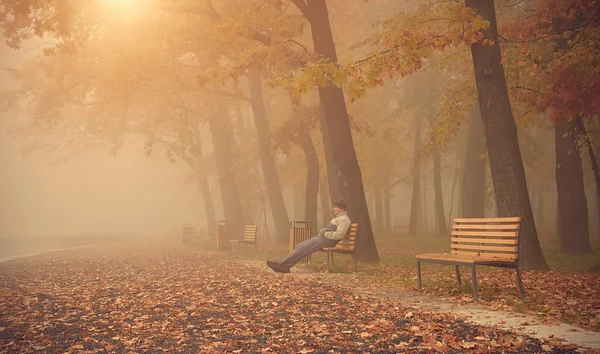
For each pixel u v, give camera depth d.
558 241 21.25
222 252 19.69
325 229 11.50
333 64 10.23
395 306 6.73
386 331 5.26
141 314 6.86
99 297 8.52
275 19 14.36
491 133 10.88
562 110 11.87
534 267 10.50
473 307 6.51
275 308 6.88
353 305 6.88
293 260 11.23
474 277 6.95
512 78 14.51
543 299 6.81
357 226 11.62
